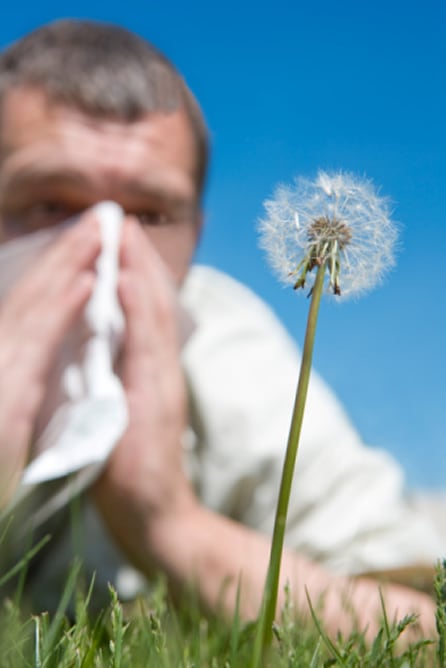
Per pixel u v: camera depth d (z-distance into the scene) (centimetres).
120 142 110
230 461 121
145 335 107
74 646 81
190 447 121
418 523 121
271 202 75
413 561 117
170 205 113
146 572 106
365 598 101
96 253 106
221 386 123
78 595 86
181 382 108
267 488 121
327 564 118
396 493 122
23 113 110
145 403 106
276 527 75
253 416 122
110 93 110
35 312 104
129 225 108
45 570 110
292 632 86
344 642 91
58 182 109
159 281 109
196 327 112
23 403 102
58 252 106
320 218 74
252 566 103
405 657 81
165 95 113
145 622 86
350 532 118
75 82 109
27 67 111
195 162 117
